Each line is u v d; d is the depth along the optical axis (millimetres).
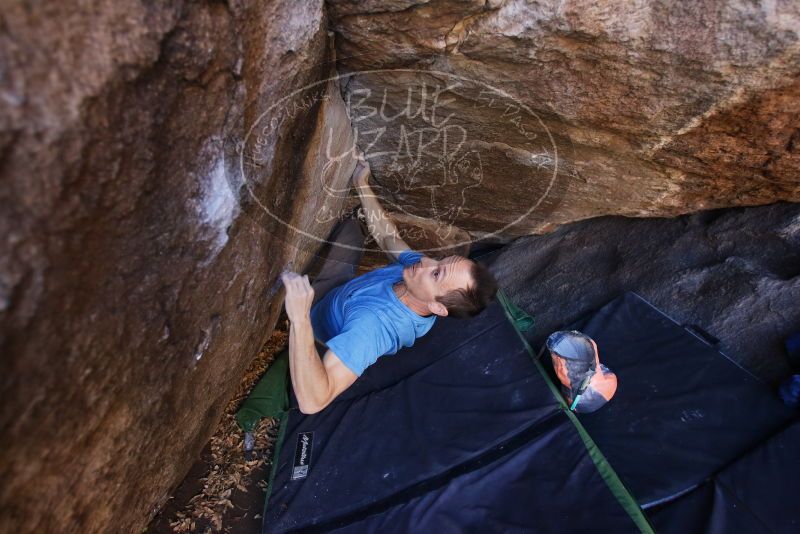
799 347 1862
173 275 985
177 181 880
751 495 1595
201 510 1809
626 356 2078
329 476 1824
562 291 2439
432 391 2037
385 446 1888
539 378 2006
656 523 1608
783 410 1809
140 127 744
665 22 1267
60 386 757
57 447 813
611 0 1219
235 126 993
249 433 2023
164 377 1117
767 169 1763
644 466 1754
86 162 663
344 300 1749
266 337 2008
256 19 920
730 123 1545
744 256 2139
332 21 1267
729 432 1789
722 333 2059
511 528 1624
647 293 2252
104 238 750
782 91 1379
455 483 1737
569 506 1639
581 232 2514
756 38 1242
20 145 572
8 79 545
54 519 899
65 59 596
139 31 677
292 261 1754
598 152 1794
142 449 1147
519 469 1761
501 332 2215
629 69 1394
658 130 1626
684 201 2105
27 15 547
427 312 1643
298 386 1392
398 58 1392
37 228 618
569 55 1360
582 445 1775
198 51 795
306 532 1689
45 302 663
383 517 1688
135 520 1340
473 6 1212
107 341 838
